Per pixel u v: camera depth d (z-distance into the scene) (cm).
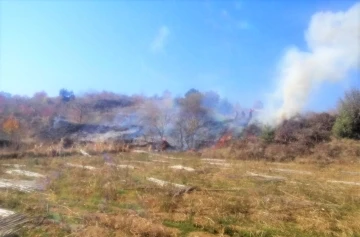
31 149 1933
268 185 1011
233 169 1298
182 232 631
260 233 628
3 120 2605
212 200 815
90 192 905
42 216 704
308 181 1082
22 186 985
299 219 704
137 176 1126
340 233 636
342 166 1359
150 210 754
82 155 1759
